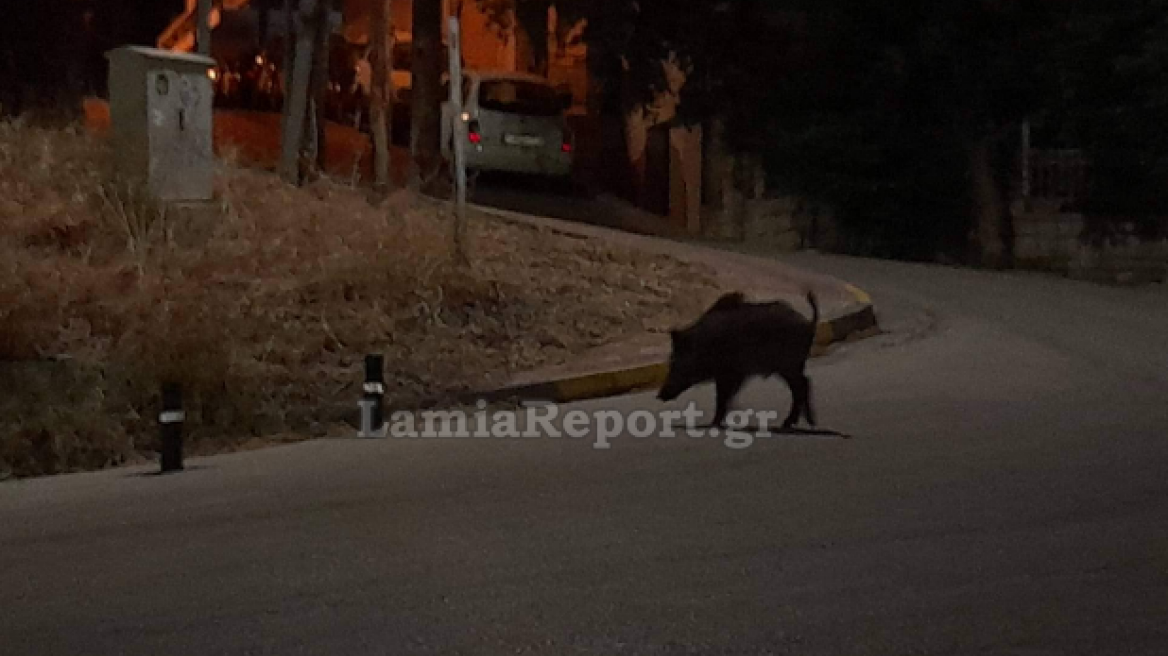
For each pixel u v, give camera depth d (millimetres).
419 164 21734
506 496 7949
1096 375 11883
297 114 16844
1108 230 22219
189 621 5910
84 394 9758
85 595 6289
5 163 13750
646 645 5547
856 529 7125
